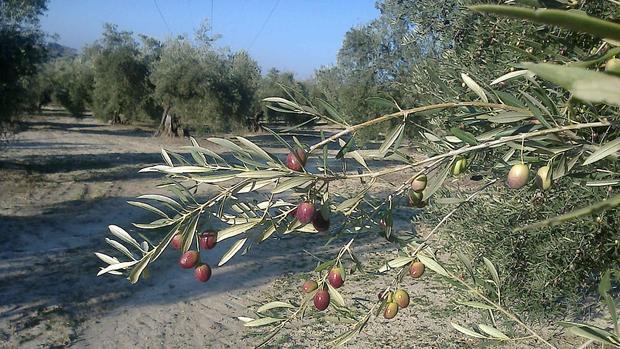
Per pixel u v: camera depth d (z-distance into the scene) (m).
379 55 14.35
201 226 1.64
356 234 1.66
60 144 26.84
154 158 22.91
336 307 1.81
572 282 3.11
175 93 26.86
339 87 15.88
